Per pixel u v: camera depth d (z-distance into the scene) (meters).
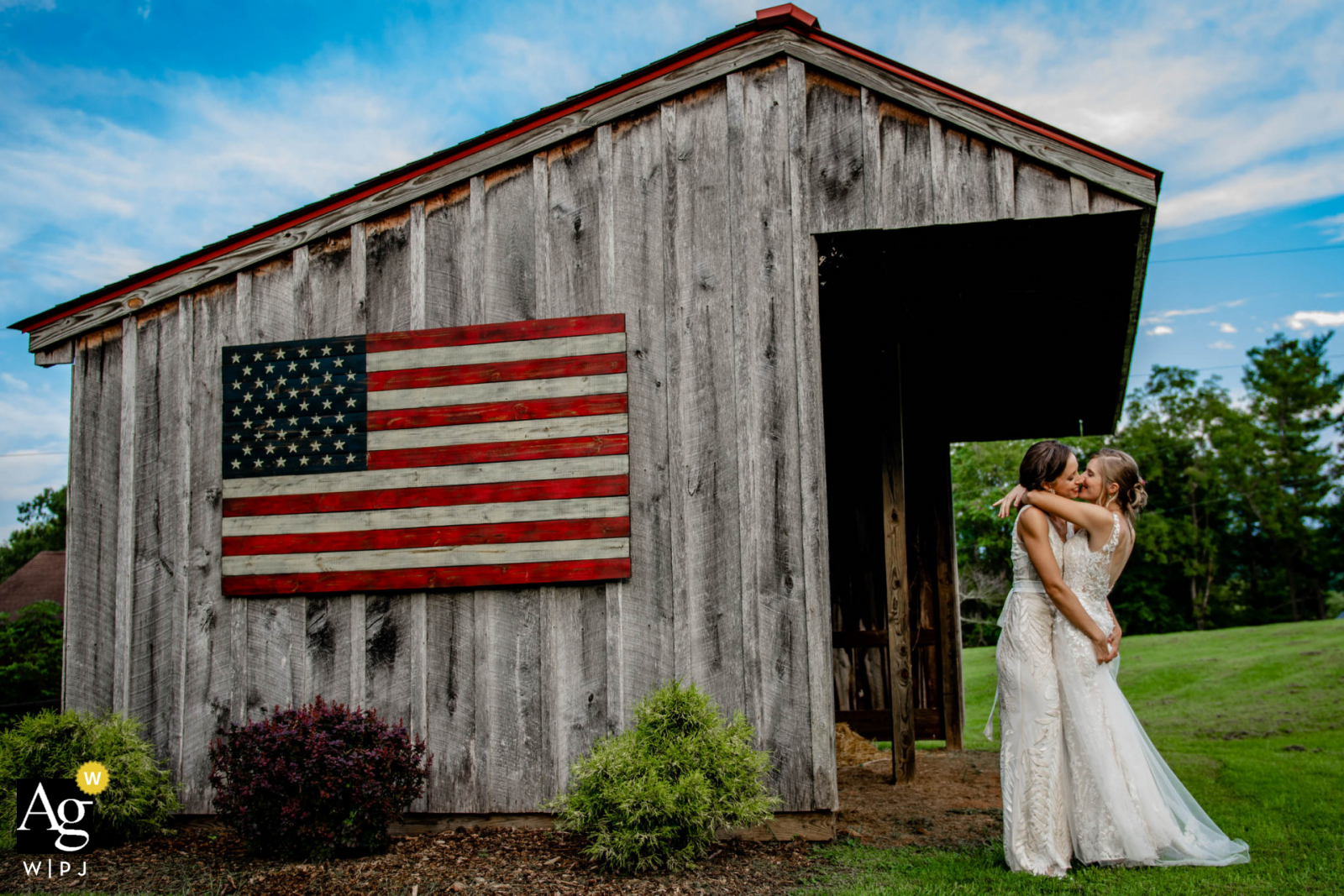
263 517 5.75
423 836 5.25
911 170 5.25
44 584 33.72
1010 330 7.21
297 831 4.70
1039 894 3.83
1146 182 4.86
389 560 5.59
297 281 5.99
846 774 7.18
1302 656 14.23
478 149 5.80
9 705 7.56
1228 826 4.99
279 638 5.72
